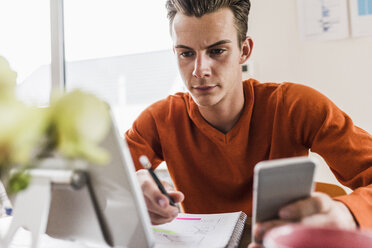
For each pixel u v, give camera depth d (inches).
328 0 62.5
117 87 88.7
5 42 86.4
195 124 38.5
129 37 85.8
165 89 85.4
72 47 86.4
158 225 24.9
